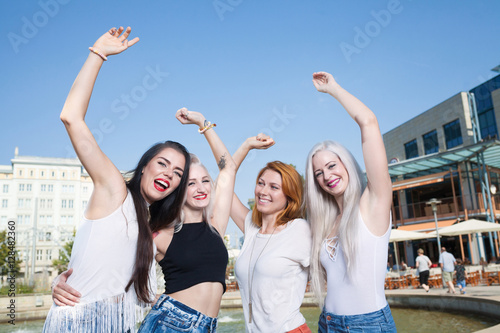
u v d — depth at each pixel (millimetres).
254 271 2746
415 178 22219
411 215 23172
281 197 2939
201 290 2291
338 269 2424
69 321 1921
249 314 2744
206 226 2512
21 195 57219
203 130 3070
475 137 22531
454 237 21188
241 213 3324
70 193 59062
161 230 2416
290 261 2689
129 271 2102
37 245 49938
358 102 2387
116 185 2057
